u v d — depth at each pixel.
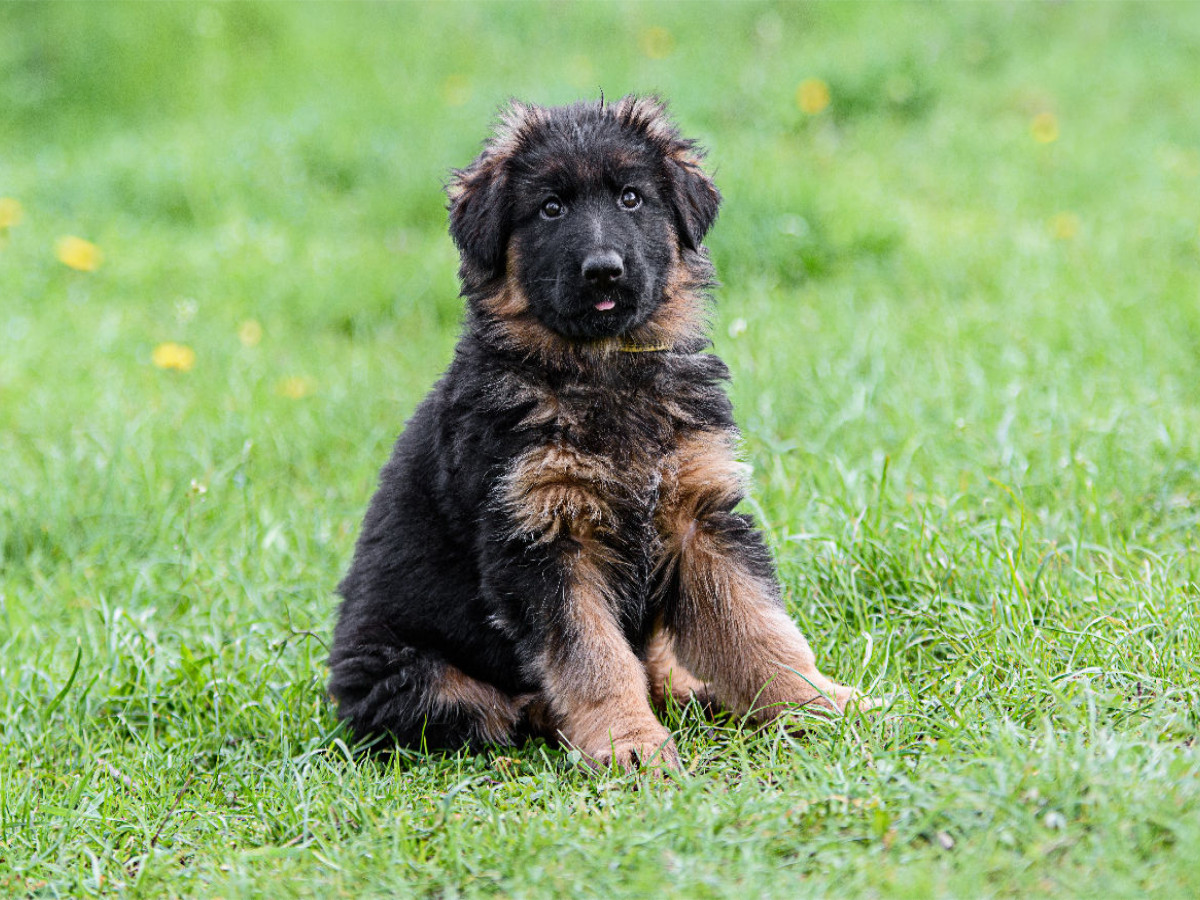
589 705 7.16
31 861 6.59
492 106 21.23
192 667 8.61
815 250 15.40
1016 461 9.85
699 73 22.45
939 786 5.85
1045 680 6.85
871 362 12.17
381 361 14.25
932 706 7.00
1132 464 9.81
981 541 8.59
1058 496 9.33
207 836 6.83
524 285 7.88
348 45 25.77
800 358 12.53
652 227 7.95
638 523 7.60
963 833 5.57
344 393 13.24
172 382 13.94
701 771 6.94
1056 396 11.02
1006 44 24.09
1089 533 8.93
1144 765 5.82
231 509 10.98
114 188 19.95
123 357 14.73
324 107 22.69
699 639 7.76
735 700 7.64
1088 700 6.43
